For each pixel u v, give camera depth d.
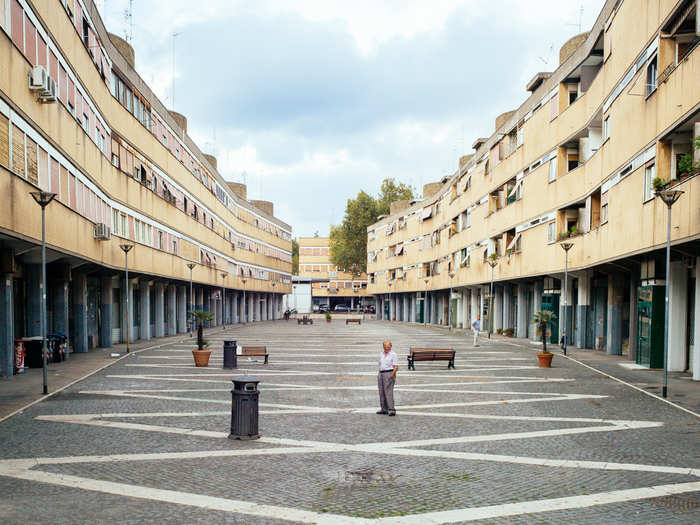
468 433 10.73
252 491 7.38
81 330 26.73
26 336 21.69
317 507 6.84
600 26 23.84
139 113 31.81
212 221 52.34
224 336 41.97
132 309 35.69
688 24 16.02
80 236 21.20
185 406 13.28
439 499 7.14
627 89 20.17
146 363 22.69
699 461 8.87
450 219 54.50
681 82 15.58
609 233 22.11
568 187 28.17
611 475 8.15
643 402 14.01
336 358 25.44
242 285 68.38
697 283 17.33
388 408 12.49
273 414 12.45
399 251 74.38
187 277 41.94
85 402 13.75
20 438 10.09
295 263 146.88
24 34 15.58
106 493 7.27
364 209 95.62
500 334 42.94
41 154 16.95
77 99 21.12
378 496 7.23
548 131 30.81
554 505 6.96
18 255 19.33
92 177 23.02
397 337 41.28
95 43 24.02
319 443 9.89
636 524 6.39
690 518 6.57
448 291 60.84
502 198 39.91
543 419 12.02
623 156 20.52
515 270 35.91
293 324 67.38
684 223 15.28
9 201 14.37
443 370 21.02
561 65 28.95
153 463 8.60
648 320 20.70
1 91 13.82
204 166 49.59
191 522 6.36
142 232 31.83
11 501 6.96
